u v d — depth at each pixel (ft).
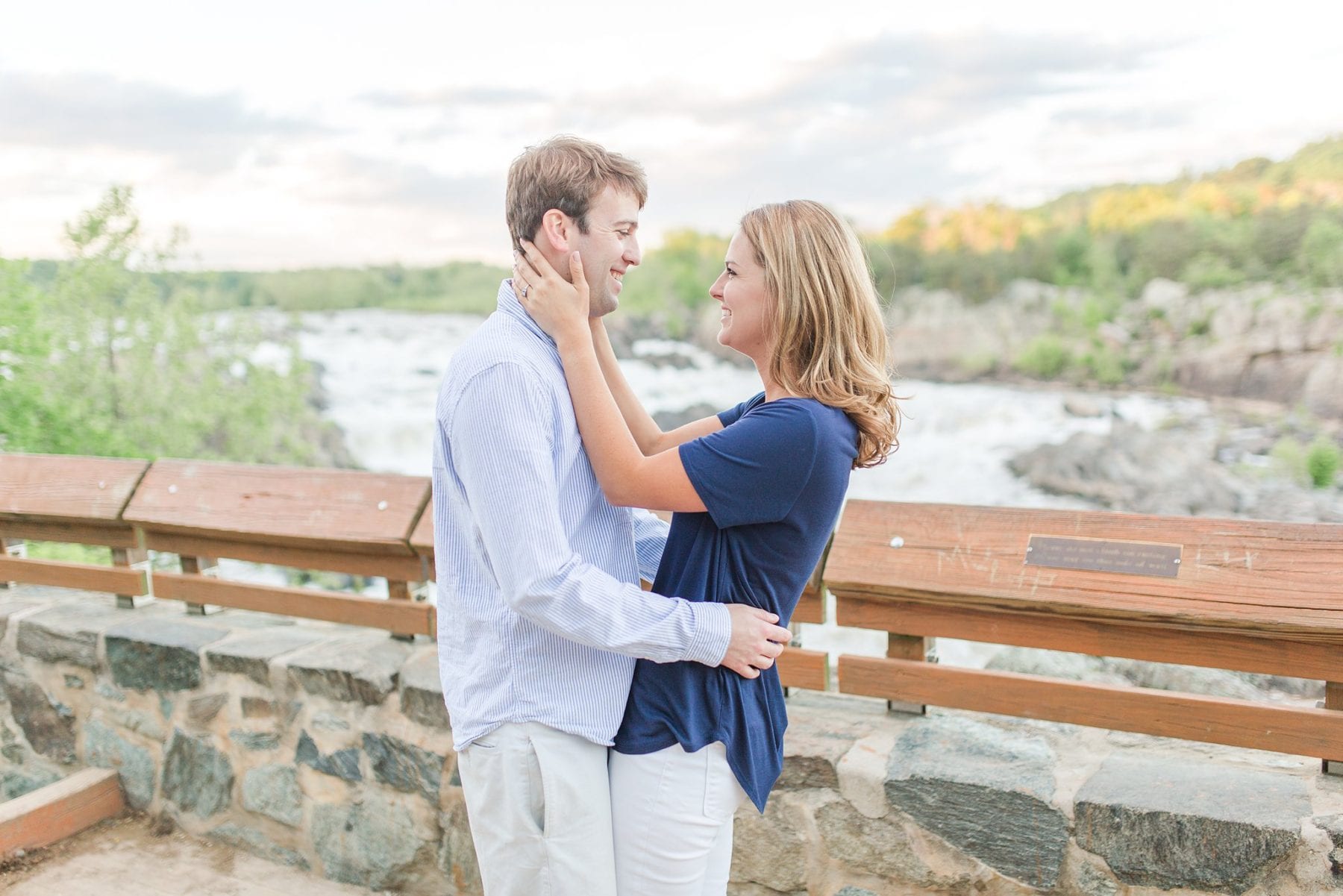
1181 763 6.22
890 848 6.42
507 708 4.73
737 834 6.89
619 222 4.81
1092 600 6.13
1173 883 5.65
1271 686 13.61
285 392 35.06
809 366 4.75
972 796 6.13
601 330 5.84
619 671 4.81
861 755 6.55
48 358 26.09
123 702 9.63
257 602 9.39
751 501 4.51
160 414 29.71
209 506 9.56
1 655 10.39
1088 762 6.28
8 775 10.60
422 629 8.62
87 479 10.40
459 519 4.92
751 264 4.82
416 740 7.98
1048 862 5.97
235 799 9.04
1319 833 5.28
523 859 4.75
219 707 9.00
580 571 4.42
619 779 4.82
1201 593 5.88
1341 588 5.57
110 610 10.35
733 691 4.76
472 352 4.62
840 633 21.86
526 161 4.80
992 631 6.59
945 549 6.71
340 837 8.48
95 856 9.04
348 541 8.61
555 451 4.64
